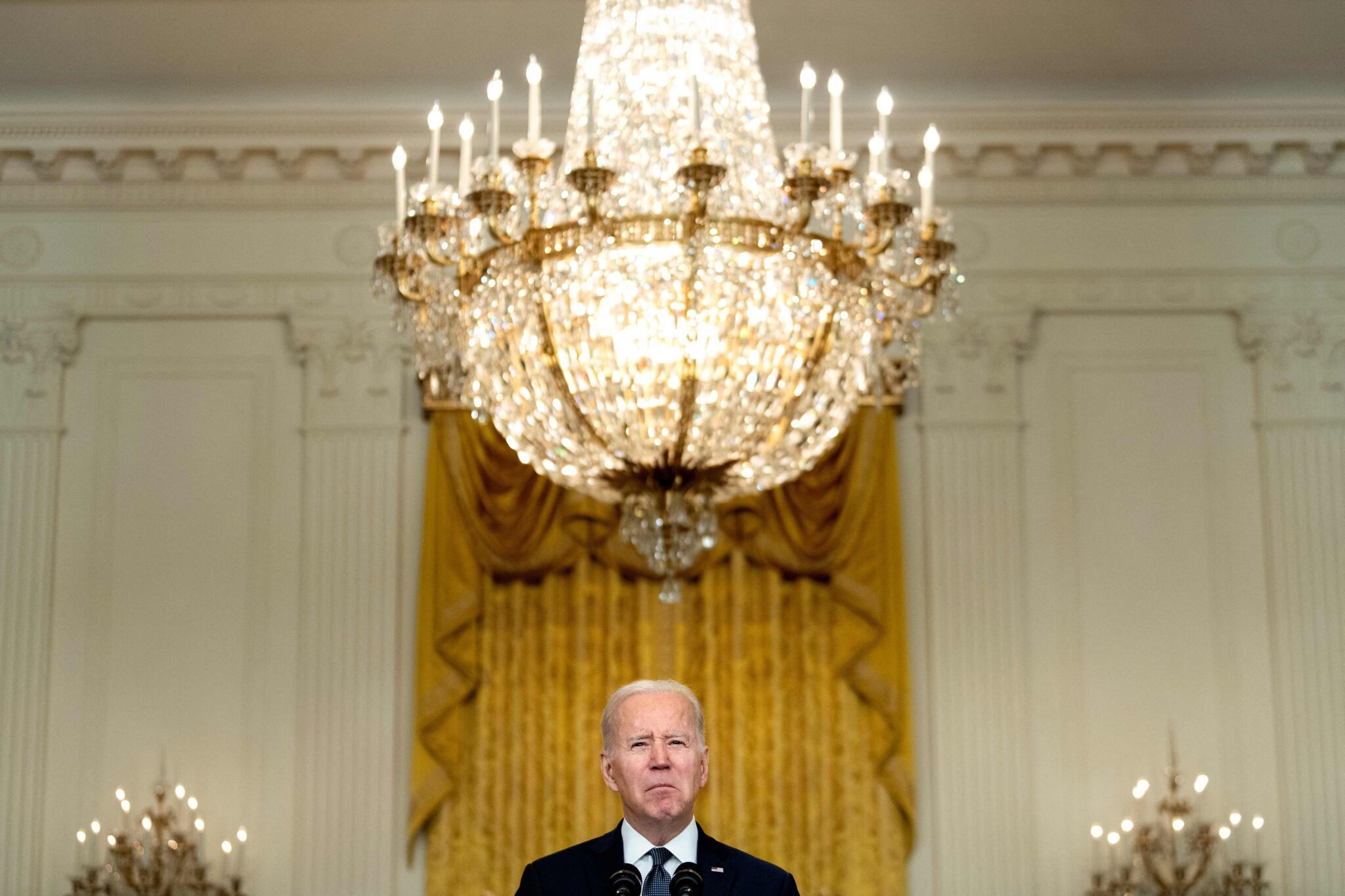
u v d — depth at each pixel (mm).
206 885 8695
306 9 8758
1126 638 9312
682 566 5449
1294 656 9258
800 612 9234
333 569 9297
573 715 9102
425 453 9477
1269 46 9195
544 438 5496
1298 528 9422
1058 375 9664
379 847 8930
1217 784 9109
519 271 5281
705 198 4773
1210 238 9750
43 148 9516
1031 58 9312
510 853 8914
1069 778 9117
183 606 9305
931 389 9562
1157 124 9562
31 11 8711
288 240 9711
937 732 9141
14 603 9242
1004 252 9719
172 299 9633
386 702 9117
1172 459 9555
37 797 8977
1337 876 8953
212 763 9094
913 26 8977
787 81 9523
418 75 9430
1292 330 9648
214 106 9492
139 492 9445
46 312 9586
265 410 9555
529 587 9297
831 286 5332
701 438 5277
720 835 8922
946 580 9320
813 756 9039
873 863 8922
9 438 9438
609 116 5359
